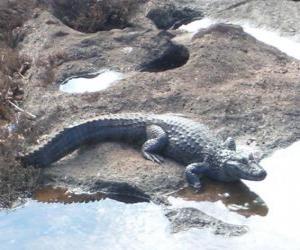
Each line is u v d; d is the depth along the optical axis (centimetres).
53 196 796
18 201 794
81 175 806
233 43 948
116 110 869
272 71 915
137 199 791
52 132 851
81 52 952
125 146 832
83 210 783
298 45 988
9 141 836
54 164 819
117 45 961
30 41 984
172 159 820
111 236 761
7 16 1018
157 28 1049
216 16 1062
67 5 1053
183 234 757
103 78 924
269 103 866
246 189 796
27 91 903
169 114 859
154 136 822
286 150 827
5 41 997
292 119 852
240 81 897
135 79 902
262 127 846
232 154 796
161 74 909
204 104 868
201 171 803
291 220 767
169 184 796
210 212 777
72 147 825
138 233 762
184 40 973
